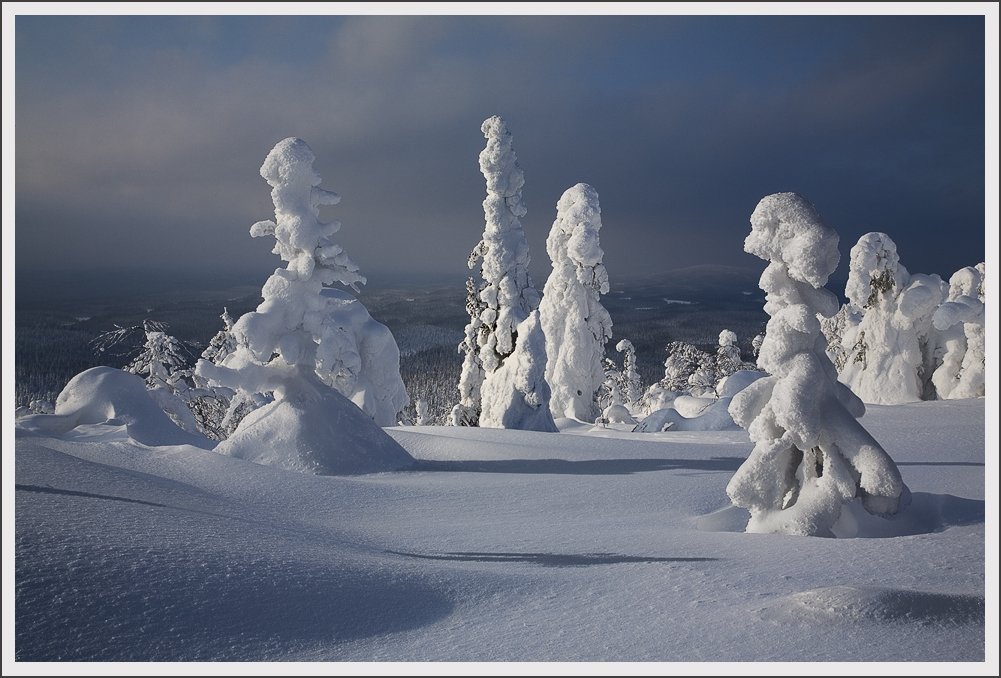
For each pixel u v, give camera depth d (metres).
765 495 9.19
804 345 9.23
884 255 31.44
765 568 6.42
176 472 12.46
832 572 6.15
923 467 14.62
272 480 12.52
